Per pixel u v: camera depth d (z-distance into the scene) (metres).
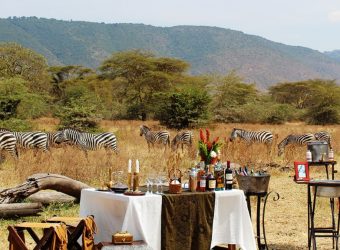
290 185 15.32
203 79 64.75
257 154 20.02
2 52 54.03
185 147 23.95
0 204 10.48
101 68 67.19
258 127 43.03
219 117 53.94
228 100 59.50
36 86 55.34
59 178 11.48
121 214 7.39
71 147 19.30
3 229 9.80
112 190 7.85
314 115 61.44
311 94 77.06
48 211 11.25
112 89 66.44
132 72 64.81
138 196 7.32
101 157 16.98
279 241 9.51
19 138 18.62
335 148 24.88
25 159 16.84
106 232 7.67
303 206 12.52
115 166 15.80
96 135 19.84
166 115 41.09
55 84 67.44
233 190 8.12
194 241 7.67
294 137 22.20
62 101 44.06
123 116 56.78
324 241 9.50
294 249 8.97
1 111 27.38
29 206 10.67
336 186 8.23
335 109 60.50
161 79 63.03
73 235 7.02
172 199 7.48
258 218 8.66
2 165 17.88
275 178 16.69
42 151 18.72
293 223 10.88
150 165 16.80
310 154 9.35
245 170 8.70
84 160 16.19
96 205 7.88
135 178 7.67
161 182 7.92
